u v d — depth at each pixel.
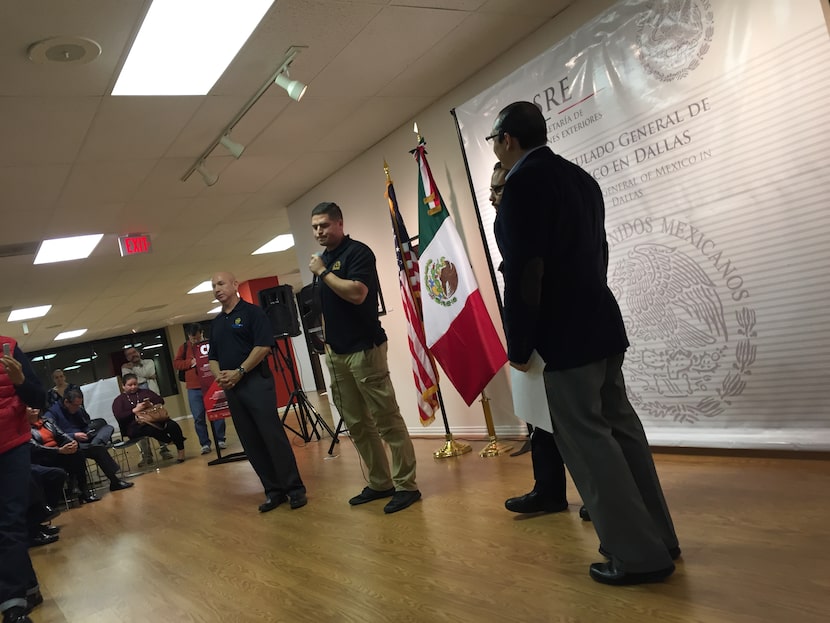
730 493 2.47
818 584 1.65
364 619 2.00
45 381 15.43
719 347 2.96
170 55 3.06
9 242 5.59
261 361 3.72
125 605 2.63
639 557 1.78
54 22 2.58
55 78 3.03
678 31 2.91
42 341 13.38
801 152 2.62
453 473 3.69
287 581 2.48
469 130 4.02
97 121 3.60
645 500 1.95
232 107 3.84
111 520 4.50
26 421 2.69
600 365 1.82
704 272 2.97
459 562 2.29
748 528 2.10
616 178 3.24
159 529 3.88
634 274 3.23
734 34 2.74
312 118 4.33
